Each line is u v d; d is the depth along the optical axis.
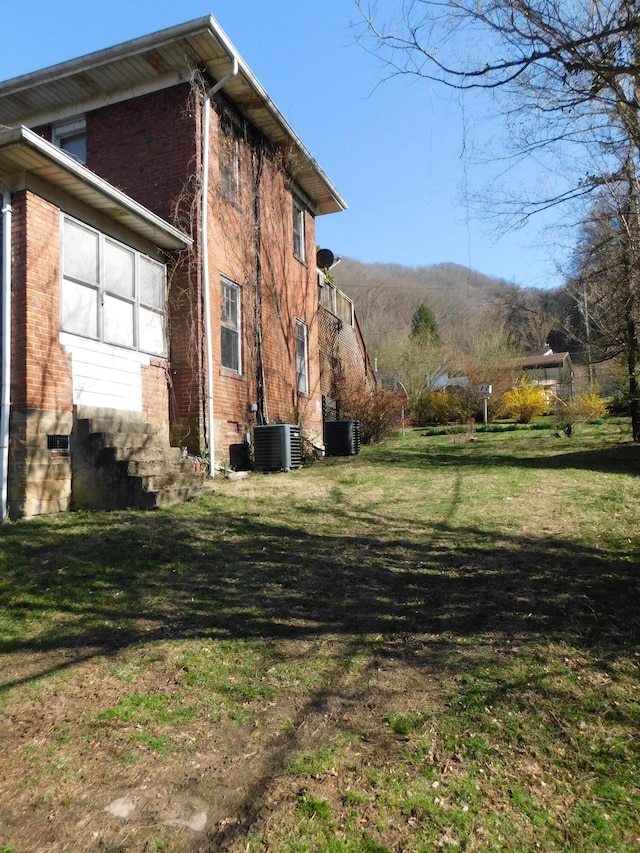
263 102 11.88
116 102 11.06
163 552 5.85
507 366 31.22
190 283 10.33
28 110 11.59
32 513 7.11
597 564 5.23
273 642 4.07
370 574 5.26
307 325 15.68
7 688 3.58
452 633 4.11
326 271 19.62
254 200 12.71
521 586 4.85
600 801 2.54
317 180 15.21
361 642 4.04
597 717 3.12
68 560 5.65
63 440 7.71
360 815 2.46
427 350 32.69
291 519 7.08
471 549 5.83
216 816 2.49
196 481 8.62
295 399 14.41
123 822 2.48
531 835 2.35
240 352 11.88
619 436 16.88
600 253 9.50
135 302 9.34
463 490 8.70
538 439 17.64
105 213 8.70
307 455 13.43
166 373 10.09
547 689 3.38
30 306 7.34
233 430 11.34
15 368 7.29
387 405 19.08
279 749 2.92
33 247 7.44
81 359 8.09
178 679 3.62
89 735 3.09
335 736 3.01
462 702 3.28
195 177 10.47
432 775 2.70
